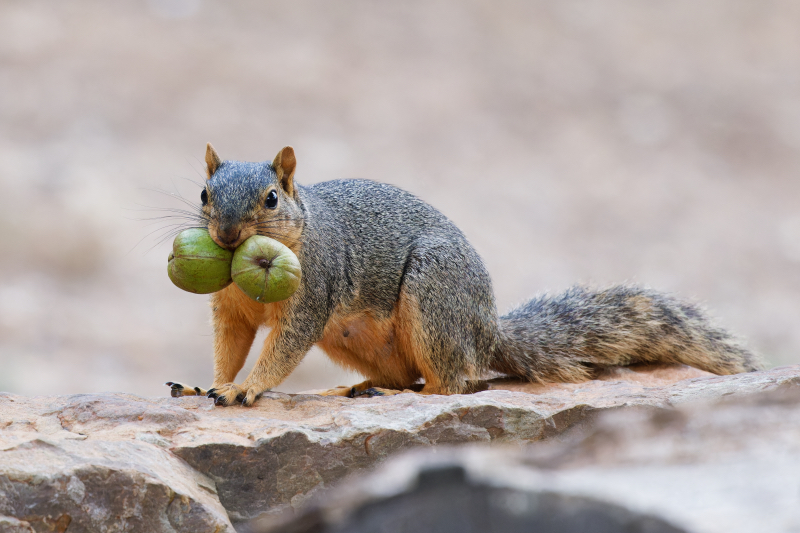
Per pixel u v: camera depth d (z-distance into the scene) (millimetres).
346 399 6133
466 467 2191
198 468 4961
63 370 14117
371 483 2297
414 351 7285
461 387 7348
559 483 2252
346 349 7633
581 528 2123
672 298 8266
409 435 5344
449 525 2162
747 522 2109
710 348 8070
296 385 13523
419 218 7574
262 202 6156
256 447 5031
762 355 8281
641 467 2445
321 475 5176
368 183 7773
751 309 18703
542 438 5613
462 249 7461
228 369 7023
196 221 6875
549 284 19094
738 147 26547
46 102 23625
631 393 5918
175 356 15109
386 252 7355
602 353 7934
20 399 5562
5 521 4082
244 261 5770
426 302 7203
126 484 4383
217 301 6824
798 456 2410
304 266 6629
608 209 22953
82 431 5102
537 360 7684
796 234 22062
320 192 7484
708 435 2600
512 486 2168
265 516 5066
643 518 2109
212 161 6895
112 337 15469
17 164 20672
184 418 5285
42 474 4242
